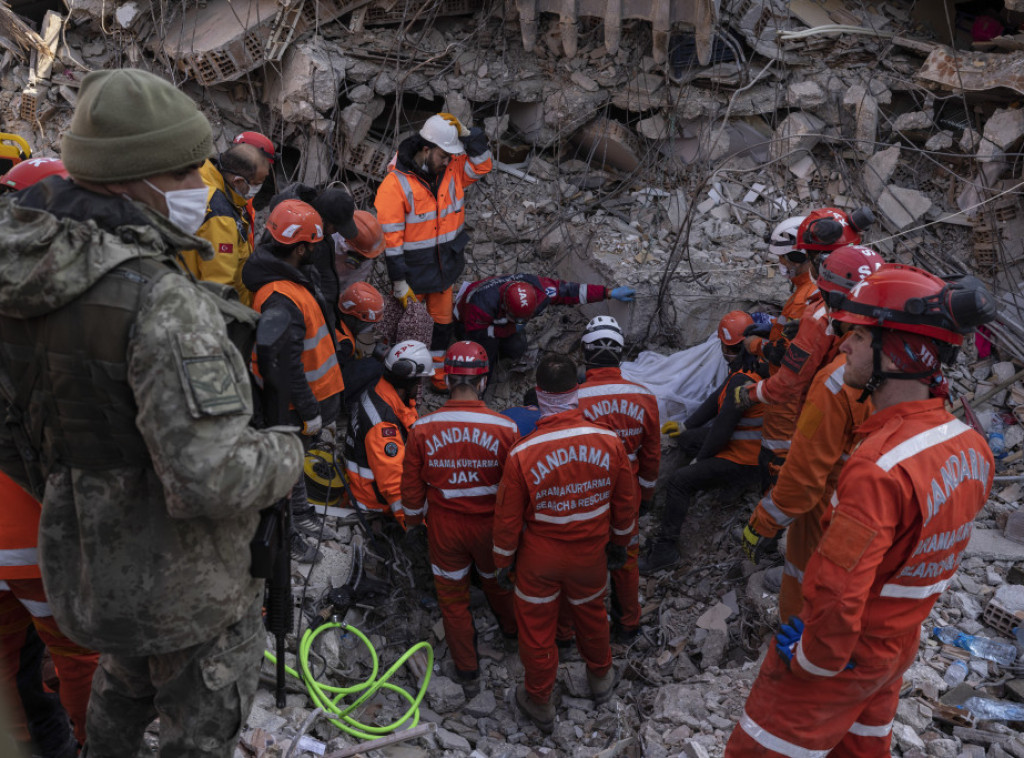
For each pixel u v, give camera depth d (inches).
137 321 66.0
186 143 69.9
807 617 89.8
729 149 250.1
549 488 141.6
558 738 158.9
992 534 172.7
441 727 161.5
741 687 149.1
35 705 102.3
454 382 154.6
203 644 77.2
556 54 247.1
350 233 172.2
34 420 70.6
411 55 240.1
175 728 79.1
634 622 180.5
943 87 222.8
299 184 183.9
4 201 72.1
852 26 236.8
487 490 154.6
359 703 150.1
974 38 232.1
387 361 181.0
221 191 165.6
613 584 177.5
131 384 66.1
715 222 245.3
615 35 234.2
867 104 232.5
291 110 232.8
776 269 233.9
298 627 157.1
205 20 233.6
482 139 214.8
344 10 235.5
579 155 261.9
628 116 255.8
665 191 253.0
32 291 64.5
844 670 92.9
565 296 223.0
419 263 211.6
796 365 138.8
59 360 66.7
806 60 240.1
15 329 68.2
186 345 65.9
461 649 167.0
